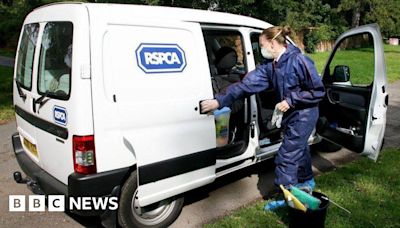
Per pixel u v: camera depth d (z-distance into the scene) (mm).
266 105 4449
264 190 4184
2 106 8336
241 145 3953
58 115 2850
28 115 3410
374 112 3924
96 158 2713
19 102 3664
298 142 3354
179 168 3191
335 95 4520
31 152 3500
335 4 31203
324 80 4906
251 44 3998
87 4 2809
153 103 2953
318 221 2943
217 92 3980
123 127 2807
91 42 2645
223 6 16406
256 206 3674
